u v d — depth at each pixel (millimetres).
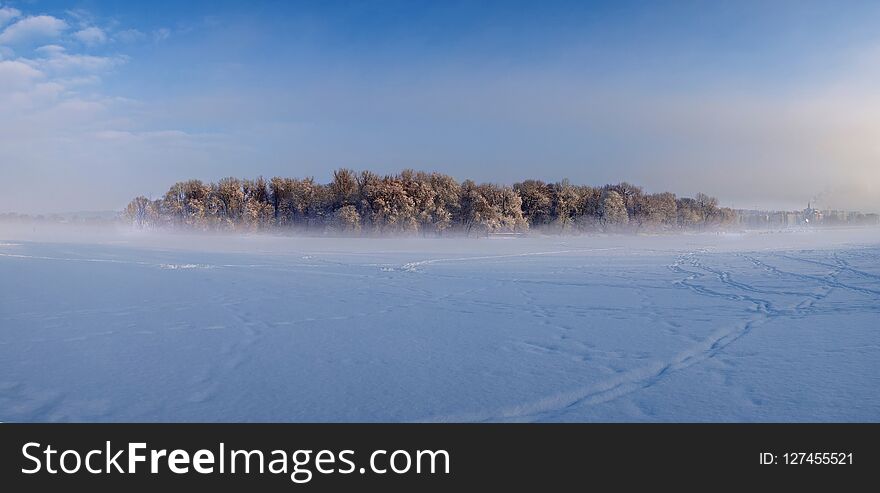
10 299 14523
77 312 12609
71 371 7777
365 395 6715
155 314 12344
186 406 6402
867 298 14398
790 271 22266
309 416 6078
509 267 24781
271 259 28906
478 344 9414
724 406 6219
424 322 11469
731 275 20984
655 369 7734
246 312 12680
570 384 7070
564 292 16250
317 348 9133
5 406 6422
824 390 6684
